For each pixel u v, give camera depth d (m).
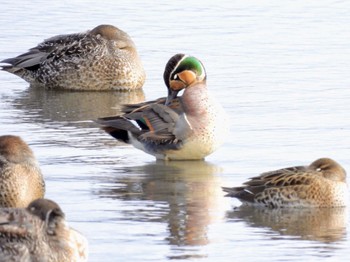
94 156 17.73
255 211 14.92
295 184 15.04
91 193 15.60
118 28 25.67
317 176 15.09
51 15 30.06
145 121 17.75
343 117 19.97
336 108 20.67
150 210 14.82
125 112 18.12
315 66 24.44
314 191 15.02
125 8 31.05
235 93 22.02
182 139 17.42
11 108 21.70
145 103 18.22
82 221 14.28
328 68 24.22
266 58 25.25
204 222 14.33
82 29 28.30
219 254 13.00
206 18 29.70
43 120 20.48
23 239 11.42
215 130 17.47
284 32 27.98
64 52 24.14
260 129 19.22
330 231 13.98
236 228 14.09
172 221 14.31
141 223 14.25
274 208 15.05
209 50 26.06
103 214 14.59
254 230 13.99
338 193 15.05
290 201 15.01
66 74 24.03
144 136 17.61
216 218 14.55
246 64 24.69
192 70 17.83
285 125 19.44
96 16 29.91
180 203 15.16
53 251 11.48
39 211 11.58
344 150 17.69
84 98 23.14
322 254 13.02
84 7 31.19
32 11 30.56
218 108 17.58
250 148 18.06
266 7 31.20
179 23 29.08
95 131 19.56
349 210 15.01
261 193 15.08
